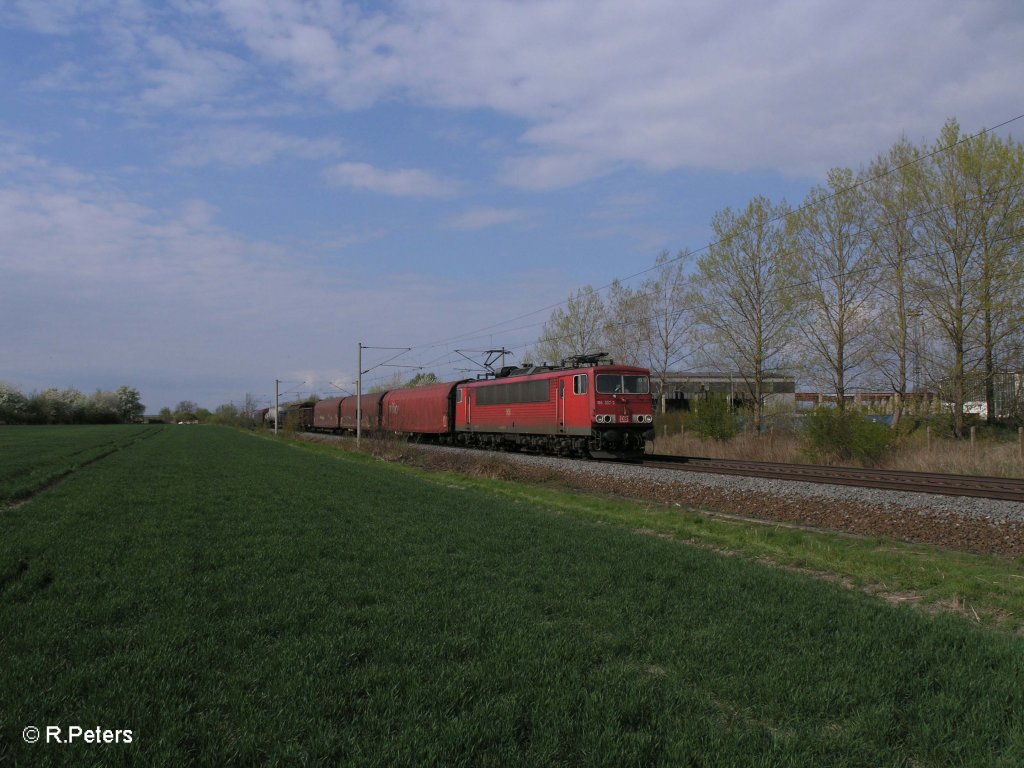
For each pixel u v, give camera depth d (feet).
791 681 18.30
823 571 34.22
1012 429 102.94
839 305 113.80
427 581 28.63
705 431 110.52
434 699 16.97
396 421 169.99
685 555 34.63
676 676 18.85
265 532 40.88
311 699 16.85
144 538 38.55
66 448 140.05
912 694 17.80
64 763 13.78
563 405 96.84
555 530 42.19
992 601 28.22
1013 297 92.94
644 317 154.20
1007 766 14.21
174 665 18.85
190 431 293.02
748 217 122.11
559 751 14.64
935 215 100.32
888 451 82.28
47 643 20.72
